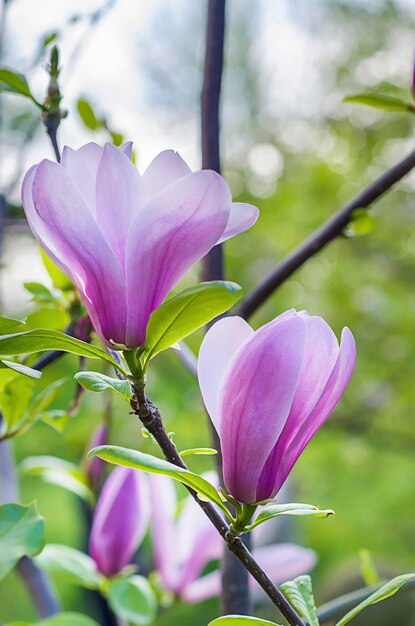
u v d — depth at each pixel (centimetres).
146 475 91
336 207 349
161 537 90
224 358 59
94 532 89
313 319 57
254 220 58
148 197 58
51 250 58
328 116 377
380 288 317
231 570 76
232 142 406
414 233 336
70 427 207
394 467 358
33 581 90
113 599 87
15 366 56
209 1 84
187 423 274
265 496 57
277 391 56
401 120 359
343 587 264
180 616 305
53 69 74
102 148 60
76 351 57
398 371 310
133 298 57
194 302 55
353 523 364
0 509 70
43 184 56
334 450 334
